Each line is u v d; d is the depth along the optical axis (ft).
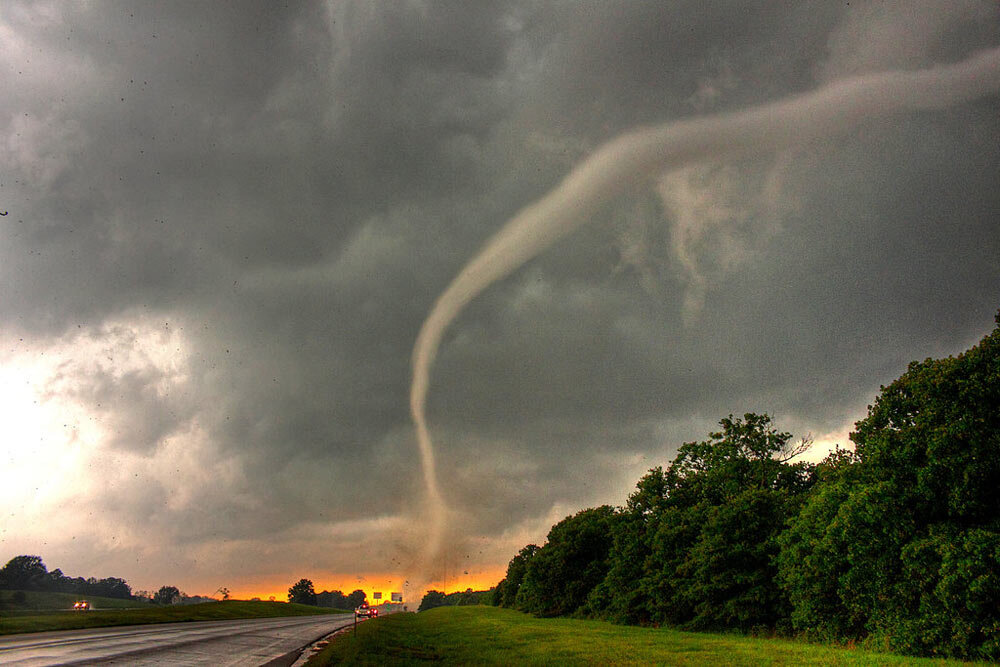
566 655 93.25
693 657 88.07
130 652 86.33
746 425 180.75
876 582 98.99
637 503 195.21
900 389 102.53
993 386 89.56
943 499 93.35
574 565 244.83
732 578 139.64
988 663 78.13
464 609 389.19
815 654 90.53
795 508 139.23
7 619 160.04
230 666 74.28
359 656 88.99
